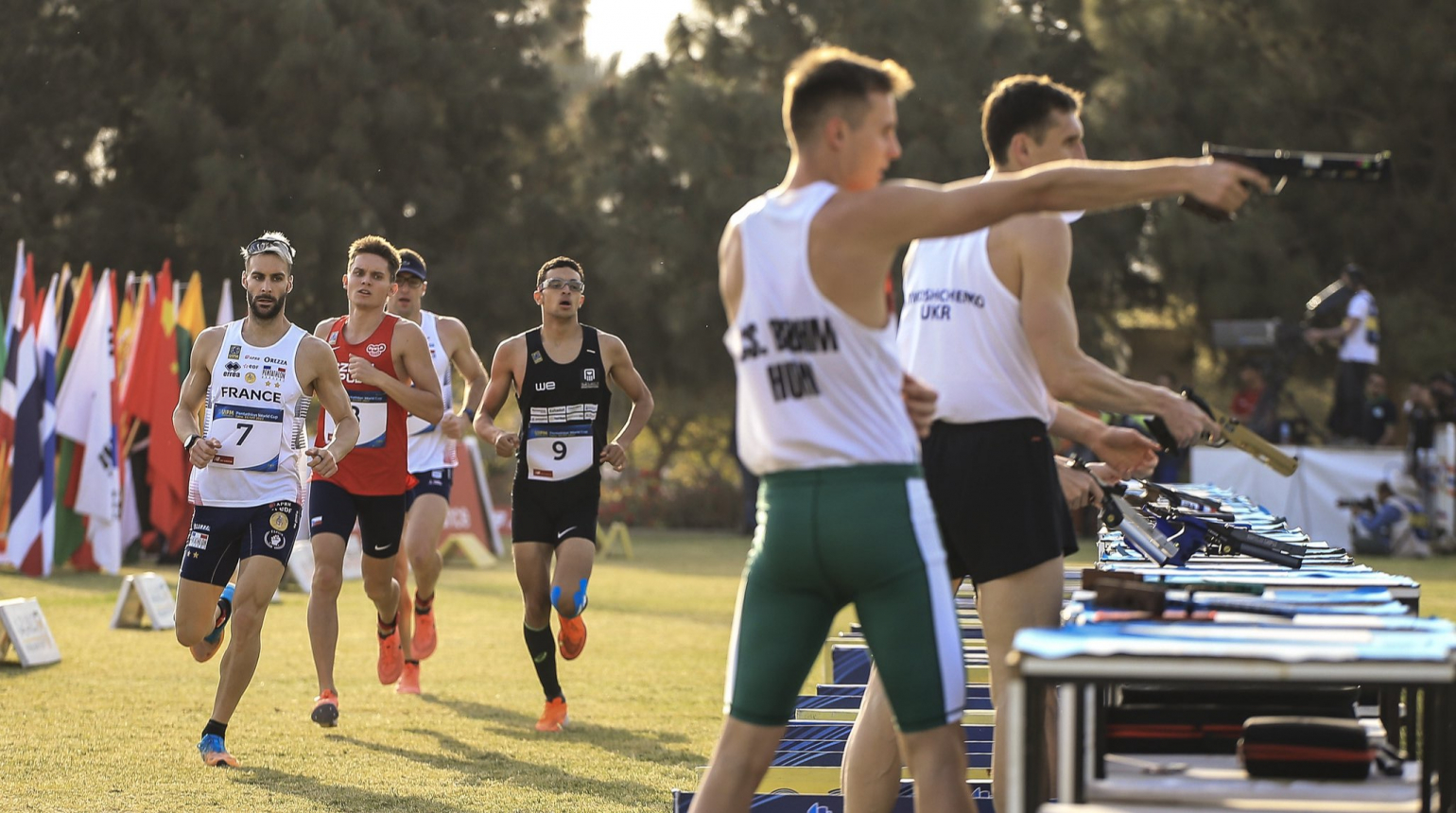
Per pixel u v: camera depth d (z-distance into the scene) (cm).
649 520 7206
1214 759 891
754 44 6938
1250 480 4856
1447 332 6262
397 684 2091
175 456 4253
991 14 6800
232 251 6838
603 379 1858
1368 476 4822
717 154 6750
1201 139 6619
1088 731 834
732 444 6644
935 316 1017
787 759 1222
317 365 1625
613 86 7356
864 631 838
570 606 1769
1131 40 6612
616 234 7075
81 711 1872
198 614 1595
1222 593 943
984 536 991
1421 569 4206
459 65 7344
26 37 7175
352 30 7088
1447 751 747
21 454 3956
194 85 7162
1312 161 838
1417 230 6512
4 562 4231
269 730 1769
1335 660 689
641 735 1766
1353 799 772
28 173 7069
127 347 4522
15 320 4022
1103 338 6781
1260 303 6406
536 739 1734
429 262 7262
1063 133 997
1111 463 1066
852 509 809
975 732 1291
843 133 820
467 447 5309
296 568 3672
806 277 804
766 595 850
